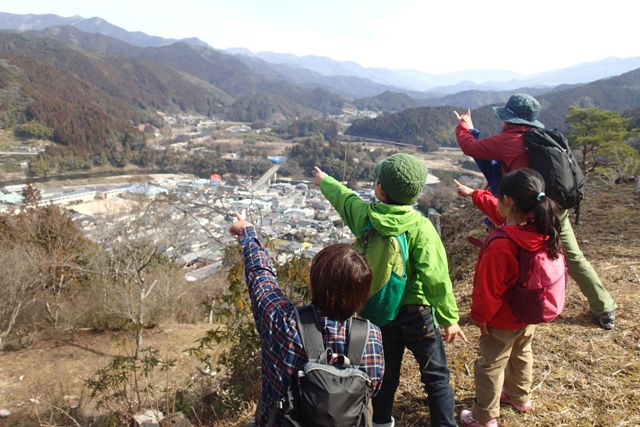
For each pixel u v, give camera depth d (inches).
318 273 50.5
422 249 66.2
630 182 295.0
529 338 83.9
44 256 522.0
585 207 231.0
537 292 68.1
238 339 175.0
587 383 96.0
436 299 66.6
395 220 65.2
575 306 128.5
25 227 593.3
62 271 531.5
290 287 158.2
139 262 466.3
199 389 211.9
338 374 46.8
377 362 50.9
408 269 68.0
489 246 71.1
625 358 102.3
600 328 115.9
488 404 79.6
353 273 49.1
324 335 50.1
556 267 68.6
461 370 108.1
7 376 379.9
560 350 109.0
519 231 68.9
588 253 168.1
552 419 86.4
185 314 528.1
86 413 240.1
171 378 263.0
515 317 73.6
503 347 77.0
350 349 49.5
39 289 516.7
